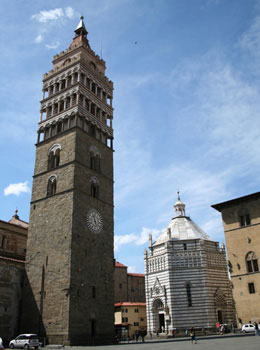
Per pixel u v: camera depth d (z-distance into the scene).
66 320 50.97
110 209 68.25
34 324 54.50
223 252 89.50
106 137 74.62
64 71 74.25
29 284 58.19
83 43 75.88
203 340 55.41
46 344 51.41
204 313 79.88
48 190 63.94
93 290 57.59
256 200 61.31
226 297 84.31
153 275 88.31
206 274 83.12
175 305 81.38
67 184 61.31
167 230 92.44
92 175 65.94
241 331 57.62
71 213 58.19
